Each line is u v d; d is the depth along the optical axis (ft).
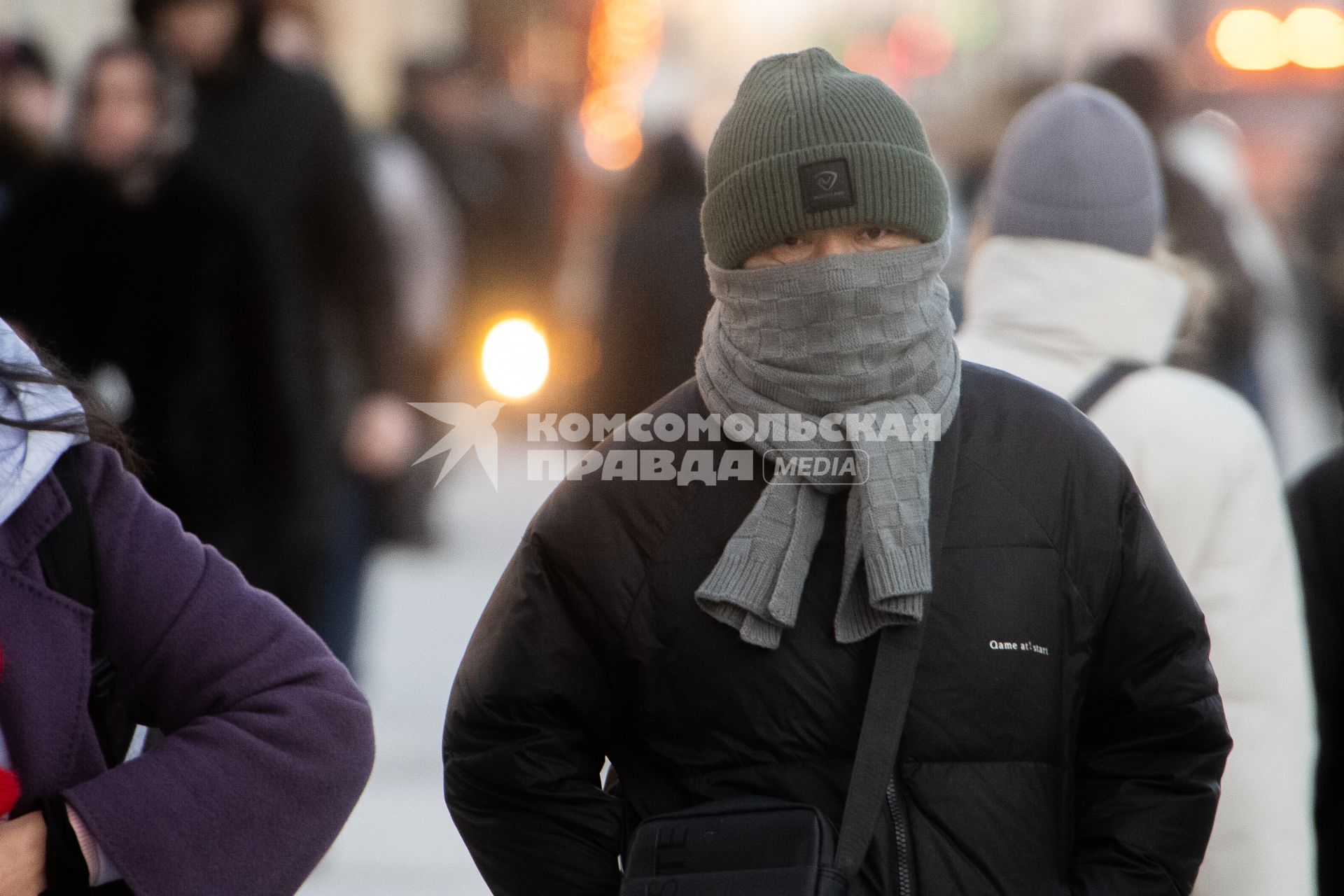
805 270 27.43
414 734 75.61
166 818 24.59
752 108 27.99
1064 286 37.73
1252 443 36.99
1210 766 28.60
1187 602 28.94
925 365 27.99
